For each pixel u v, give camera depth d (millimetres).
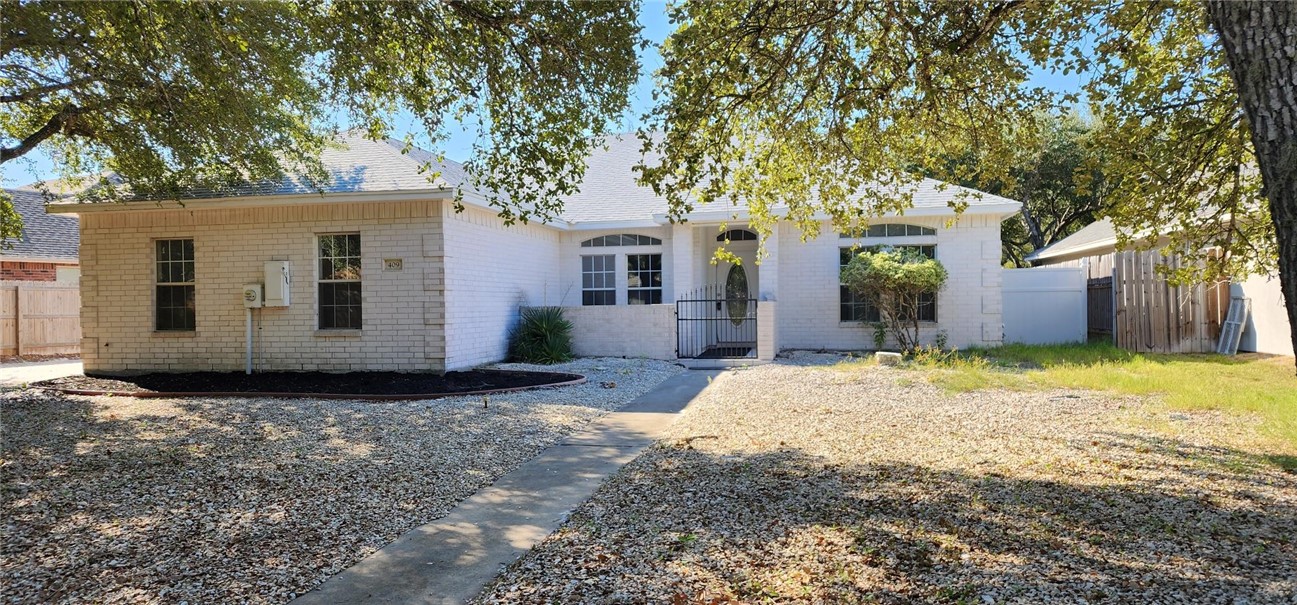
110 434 7160
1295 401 7336
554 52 6730
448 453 6359
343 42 6895
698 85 5844
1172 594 3088
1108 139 6734
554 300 16266
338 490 5215
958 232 15148
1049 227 30312
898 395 9008
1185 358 12867
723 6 5973
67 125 9086
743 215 14797
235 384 10695
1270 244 7152
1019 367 11883
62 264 20062
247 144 8914
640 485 5215
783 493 4844
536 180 7691
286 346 11852
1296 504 4301
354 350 11633
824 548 3812
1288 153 2824
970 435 6578
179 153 9047
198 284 12141
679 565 3646
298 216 11758
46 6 6504
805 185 7918
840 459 5777
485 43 6852
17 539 4184
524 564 3773
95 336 12539
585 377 11266
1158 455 5602
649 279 16109
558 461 6121
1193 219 8102
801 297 15922
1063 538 3836
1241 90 2977
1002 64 5707
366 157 12641
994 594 3156
